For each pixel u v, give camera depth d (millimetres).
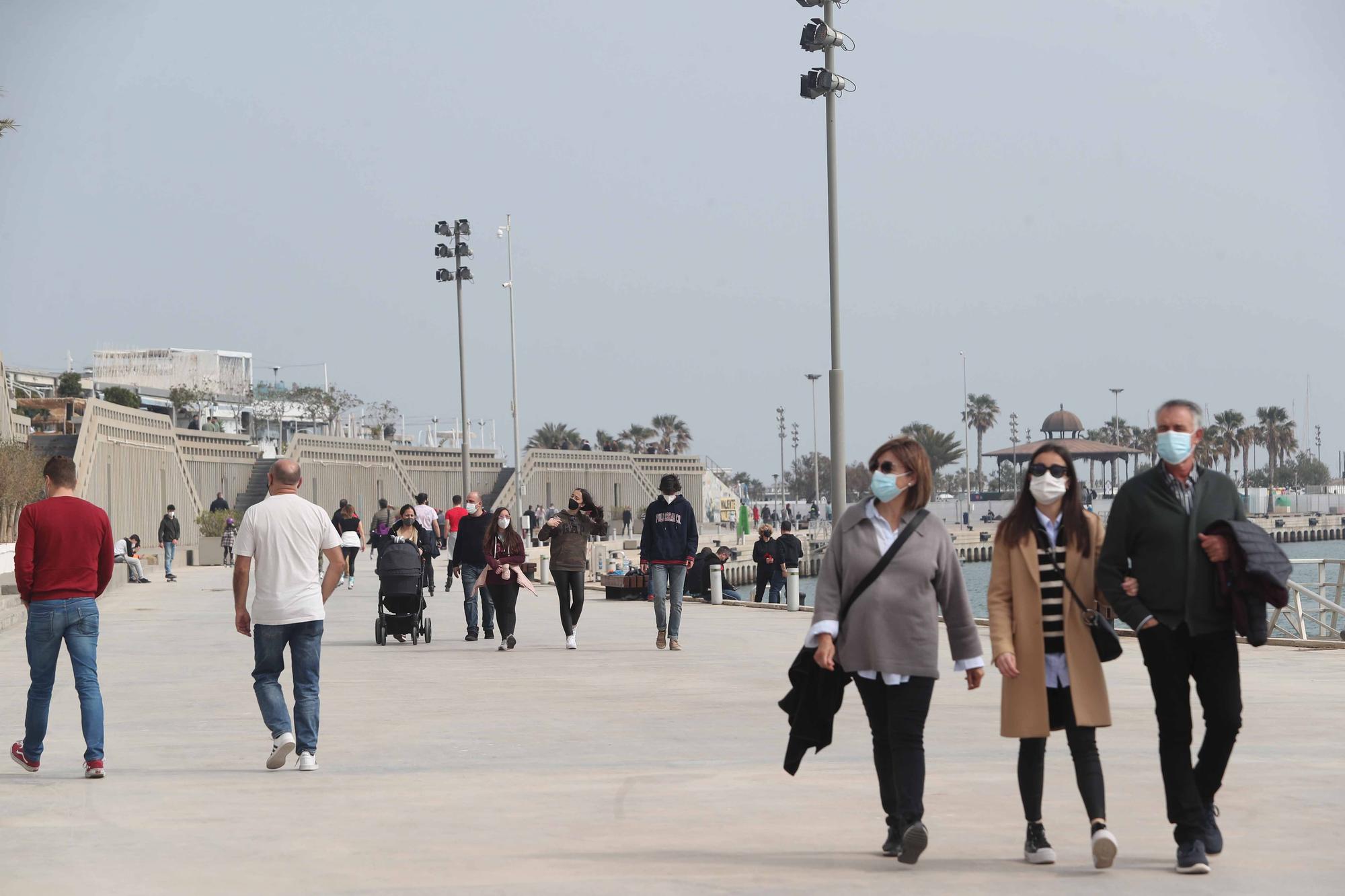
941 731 14648
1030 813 8766
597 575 55500
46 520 12359
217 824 10102
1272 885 7996
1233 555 8438
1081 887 8039
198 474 91312
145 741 14562
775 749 13688
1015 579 8914
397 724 15695
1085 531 8914
